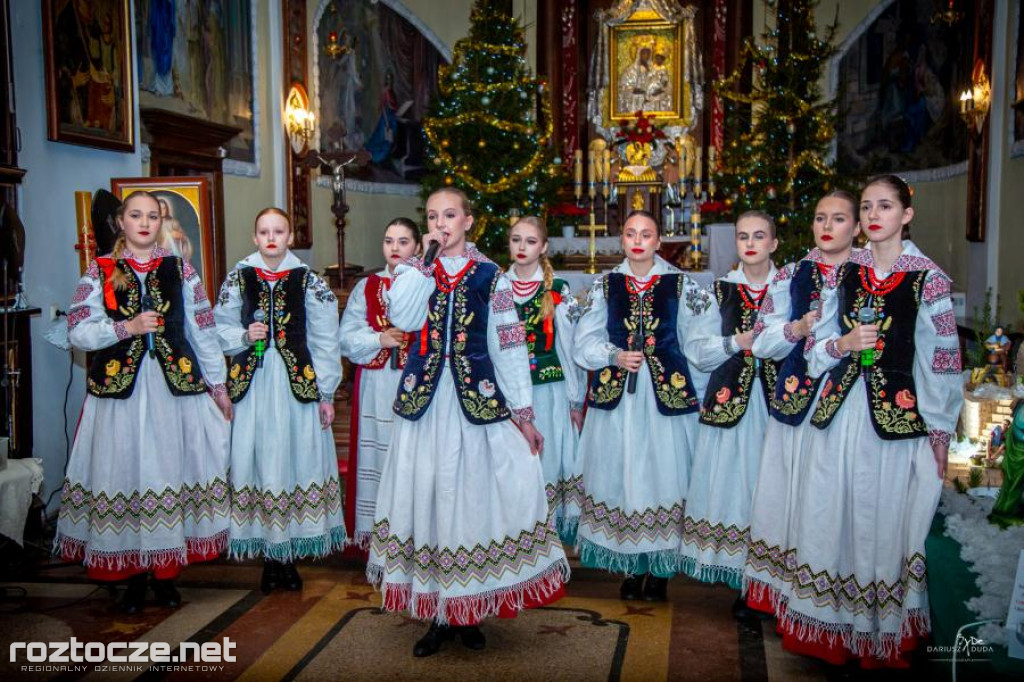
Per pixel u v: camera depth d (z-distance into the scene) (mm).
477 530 3404
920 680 3314
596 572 4598
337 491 4426
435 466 3408
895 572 3199
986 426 4387
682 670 3412
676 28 14078
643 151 13578
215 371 4156
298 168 10234
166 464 4004
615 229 13586
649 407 4051
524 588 3467
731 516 3912
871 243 3383
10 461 4605
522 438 3512
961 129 11141
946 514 3400
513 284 4543
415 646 3547
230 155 8859
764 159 11562
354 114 11758
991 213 10117
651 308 4102
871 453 3219
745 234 4020
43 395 5492
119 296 4004
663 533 4027
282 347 4230
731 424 3887
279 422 4191
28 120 5414
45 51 5512
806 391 3449
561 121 14438
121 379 3965
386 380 4512
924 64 11820
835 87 13195
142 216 4039
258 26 9453
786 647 3457
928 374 3156
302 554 4273
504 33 11875
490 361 3486
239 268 4309
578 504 4434
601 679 3326
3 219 4781
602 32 14211
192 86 8062
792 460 3467
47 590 4312
